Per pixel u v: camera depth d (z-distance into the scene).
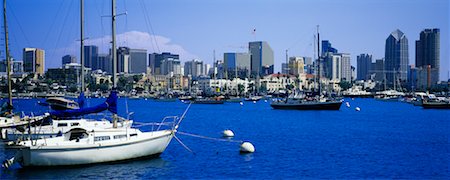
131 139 43.47
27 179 38.53
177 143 60.44
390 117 123.44
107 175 40.16
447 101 169.25
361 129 86.44
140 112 156.12
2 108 64.94
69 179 38.72
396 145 62.31
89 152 41.53
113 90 48.03
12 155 49.41
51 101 69.94
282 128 88.31
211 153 53.16
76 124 53.16
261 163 47.84
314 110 144.88
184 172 42.72
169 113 148.75
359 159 50.66
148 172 41.81
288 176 42.03
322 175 42.62
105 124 54.84
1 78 147.62
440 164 48.12
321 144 62.78
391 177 42.19
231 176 41.72
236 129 86.56
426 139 69.75
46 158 40.28
